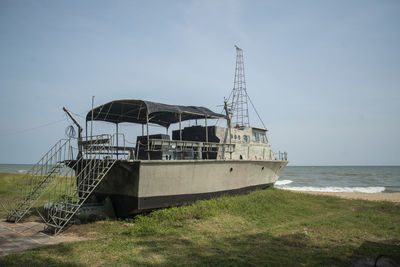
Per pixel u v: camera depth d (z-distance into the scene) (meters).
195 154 14.05
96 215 11.29
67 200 11.12
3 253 7.27
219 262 6.53
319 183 46.38
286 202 15.35
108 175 11.90
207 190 13.66
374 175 69.25
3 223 11.03
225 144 15.00
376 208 14.66
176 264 6.41
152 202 11.32
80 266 6.28
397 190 33.88
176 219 10.69
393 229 10.17
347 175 70.12
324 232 9.55
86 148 12.48
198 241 8.27
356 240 8.68
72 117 13.82
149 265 6.36
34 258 6.69
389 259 6.92
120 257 6.85
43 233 9.49
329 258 6.96
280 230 9.81
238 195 15.58
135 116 15.58
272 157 21.02
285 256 7.05
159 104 12.49
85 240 8.52
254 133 19.25
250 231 9.68
